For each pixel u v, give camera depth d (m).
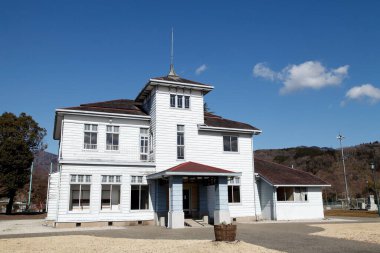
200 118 25.69
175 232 17.56
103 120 23.59
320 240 13.73
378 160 85.62
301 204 27.61
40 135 42.03
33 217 32.84
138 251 10.96
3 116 39.69
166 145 24.14
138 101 27.89
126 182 22.80
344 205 53.16
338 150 99.38
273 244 12.60
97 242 13.24
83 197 21.77
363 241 13.35
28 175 38.81
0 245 12.48
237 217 25.67
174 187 20.73
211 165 25.45
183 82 25.31
